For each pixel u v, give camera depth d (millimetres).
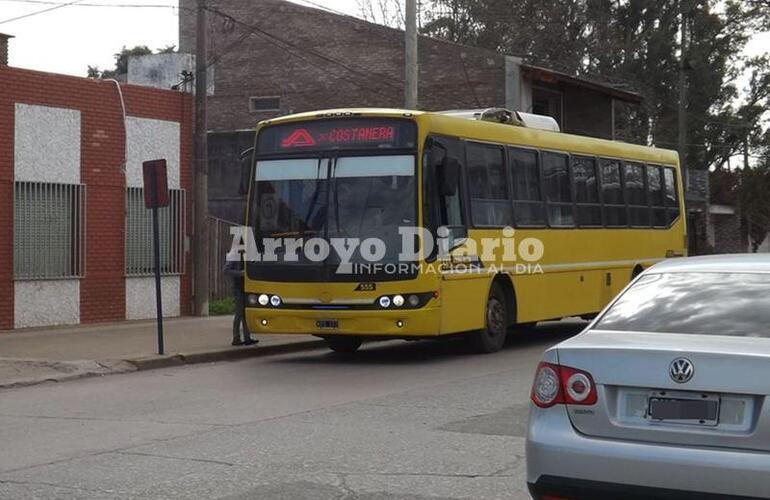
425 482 7230
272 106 35781
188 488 7125
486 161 15344
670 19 51156
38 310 18000
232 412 10352
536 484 5543
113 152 19312
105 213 19172
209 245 23062
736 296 5988
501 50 46781
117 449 8539
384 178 13828
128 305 19609
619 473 5242
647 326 5879
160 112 20266
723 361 5148
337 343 16078
